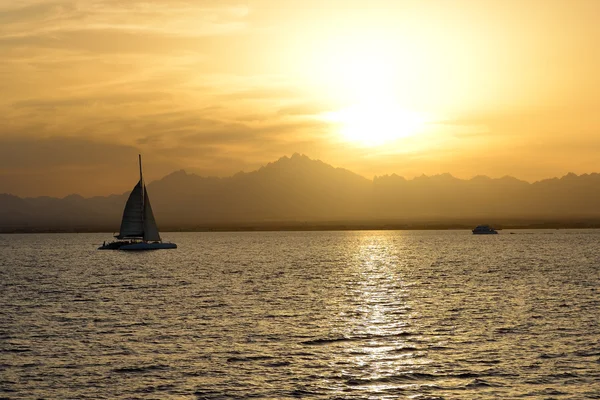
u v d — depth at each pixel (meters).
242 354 55.75
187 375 49.25
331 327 68.75
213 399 43.91
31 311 82.12
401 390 45.50
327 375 49.19
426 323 71.00
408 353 55.91
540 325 69.00
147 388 46.25
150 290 107.94
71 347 58.81
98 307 85.62
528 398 43.72
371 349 57.53
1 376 49.19
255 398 44.06
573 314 76.81
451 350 56.91
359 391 45.34
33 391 45.72
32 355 55.59
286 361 53.38
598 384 46.44
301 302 90.44
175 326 69.69
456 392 44.97
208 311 81.19
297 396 44.41
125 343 60.38
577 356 54.25
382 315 77.31
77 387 46.50
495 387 45.94
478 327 68.06
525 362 52.44
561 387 45.81
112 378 48.62
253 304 88.19
